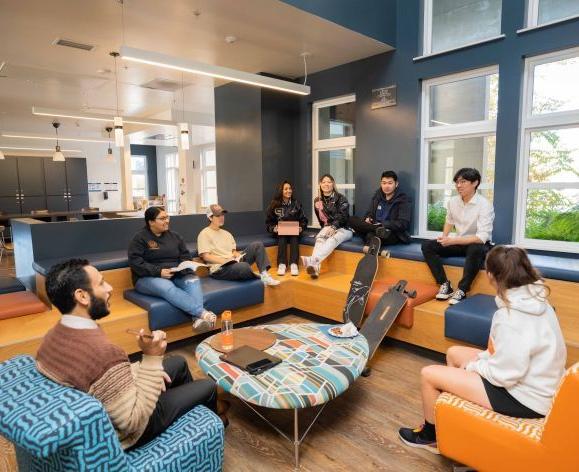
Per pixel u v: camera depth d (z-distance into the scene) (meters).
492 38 3.71
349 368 2.13
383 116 4.62
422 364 3.07
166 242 3.56
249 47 4.28
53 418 1.09
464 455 1.72
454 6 4.09
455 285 3.46
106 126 9.79
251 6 3.31
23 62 4.82
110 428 1.19
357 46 4.31
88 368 1.30
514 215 3.77
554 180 3.62
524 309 1.65
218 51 4.39
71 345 1.34
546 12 3.51
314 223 5.66
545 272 2.97
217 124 6.07
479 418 1.66
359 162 4.91
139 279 3.42
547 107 3.59
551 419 1.45
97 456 1.16
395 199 4.21
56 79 5.75
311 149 5.60
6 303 3.12
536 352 1.63
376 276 4.03
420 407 2.49
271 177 5.50
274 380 1.99
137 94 6.82
